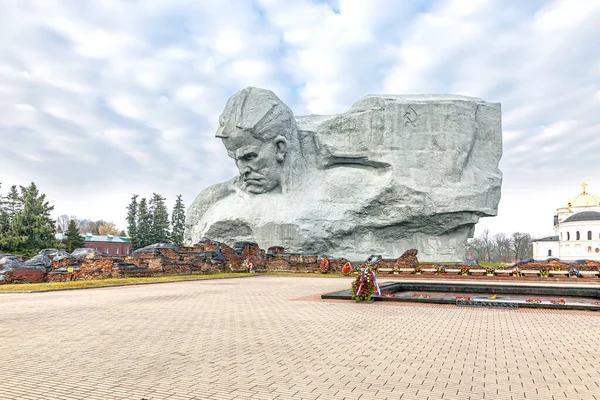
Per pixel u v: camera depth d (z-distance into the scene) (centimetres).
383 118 5991
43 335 916
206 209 6384
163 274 2788
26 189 5981
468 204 5694
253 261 3666
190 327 1020
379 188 5812
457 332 983
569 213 10119
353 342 866
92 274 2366
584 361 720
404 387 576
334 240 5662
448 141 5869
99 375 626
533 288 1856
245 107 5641
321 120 6525
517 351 793
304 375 631
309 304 1495
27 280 2141
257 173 5750
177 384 585
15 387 571
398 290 2086
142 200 8838
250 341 867
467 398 534
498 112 6256
